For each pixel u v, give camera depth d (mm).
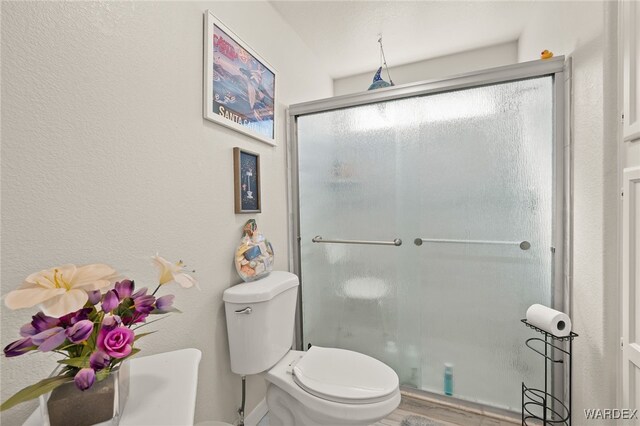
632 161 872
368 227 1720
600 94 1001
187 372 749
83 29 753
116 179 832
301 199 1878
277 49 1726
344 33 1972
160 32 970
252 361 1195
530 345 1407
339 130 1773
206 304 1159
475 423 1433
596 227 1038
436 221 1567
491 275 1470
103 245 799
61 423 503
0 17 605
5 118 614
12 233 627
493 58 2184
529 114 1372
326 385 1105
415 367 1636
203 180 1150
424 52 2244
